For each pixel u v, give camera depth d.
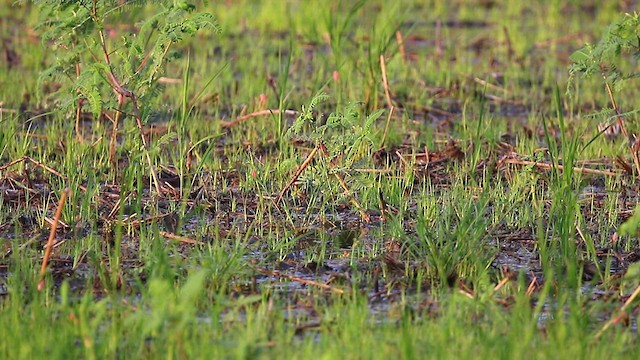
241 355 7.02
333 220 10.73
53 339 7.51
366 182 10.88
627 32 10.99
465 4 23.91
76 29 11.43
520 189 11.62
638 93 16.00
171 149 12.45
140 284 8.36
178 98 15.32
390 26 20.06
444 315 8.23
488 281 8.91
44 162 12.22
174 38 10.96
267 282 9.12
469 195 11.20
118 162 12.48
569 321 8.14
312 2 22.03
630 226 8.51
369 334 7.84
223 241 9.91
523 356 7.47
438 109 15.54
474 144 13.30
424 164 12.69
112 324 7.80
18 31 19.83
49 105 14.90
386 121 14.55
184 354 7.22
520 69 18.02
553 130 14.16
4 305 8.45
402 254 9.78
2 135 12.50
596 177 12.27
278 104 15.22
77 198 10.84
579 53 11.35
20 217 10.60
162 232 10.05
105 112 13.68
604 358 7.50
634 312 8.53
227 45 19.41
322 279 9.29
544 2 23.95
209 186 11.72
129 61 11.23
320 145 10.97
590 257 9.82
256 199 11.30
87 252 9.55
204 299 8.52
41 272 8.65
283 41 19.78
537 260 9.76
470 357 7.44
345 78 16.38
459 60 18.59
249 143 13.38
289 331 7.94
